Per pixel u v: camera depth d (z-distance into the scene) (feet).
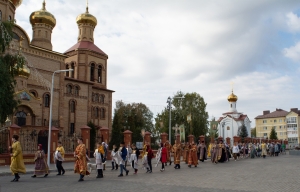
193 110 236.43
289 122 393.09
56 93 158.30
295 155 157.38
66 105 167.73
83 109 177.17
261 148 134.92
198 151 107.65
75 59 192.13
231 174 60.85
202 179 52.70
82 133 113.70
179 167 79.20
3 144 103.40
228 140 178.91
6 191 40.73
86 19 199.41
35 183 49.44
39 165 60.39
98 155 58.13
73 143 130.93
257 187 42.70
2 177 61.41
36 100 142.31
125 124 248.32
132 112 256.32
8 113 89.10
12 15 141.38
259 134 422.82
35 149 113.91
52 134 101.45
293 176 56.34
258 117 426.51
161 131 241.96
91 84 183.52
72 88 172.86
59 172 65.16
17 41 137.08
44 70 153.69
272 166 80.18
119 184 46.98
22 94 133.39
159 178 55.42
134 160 67.31
